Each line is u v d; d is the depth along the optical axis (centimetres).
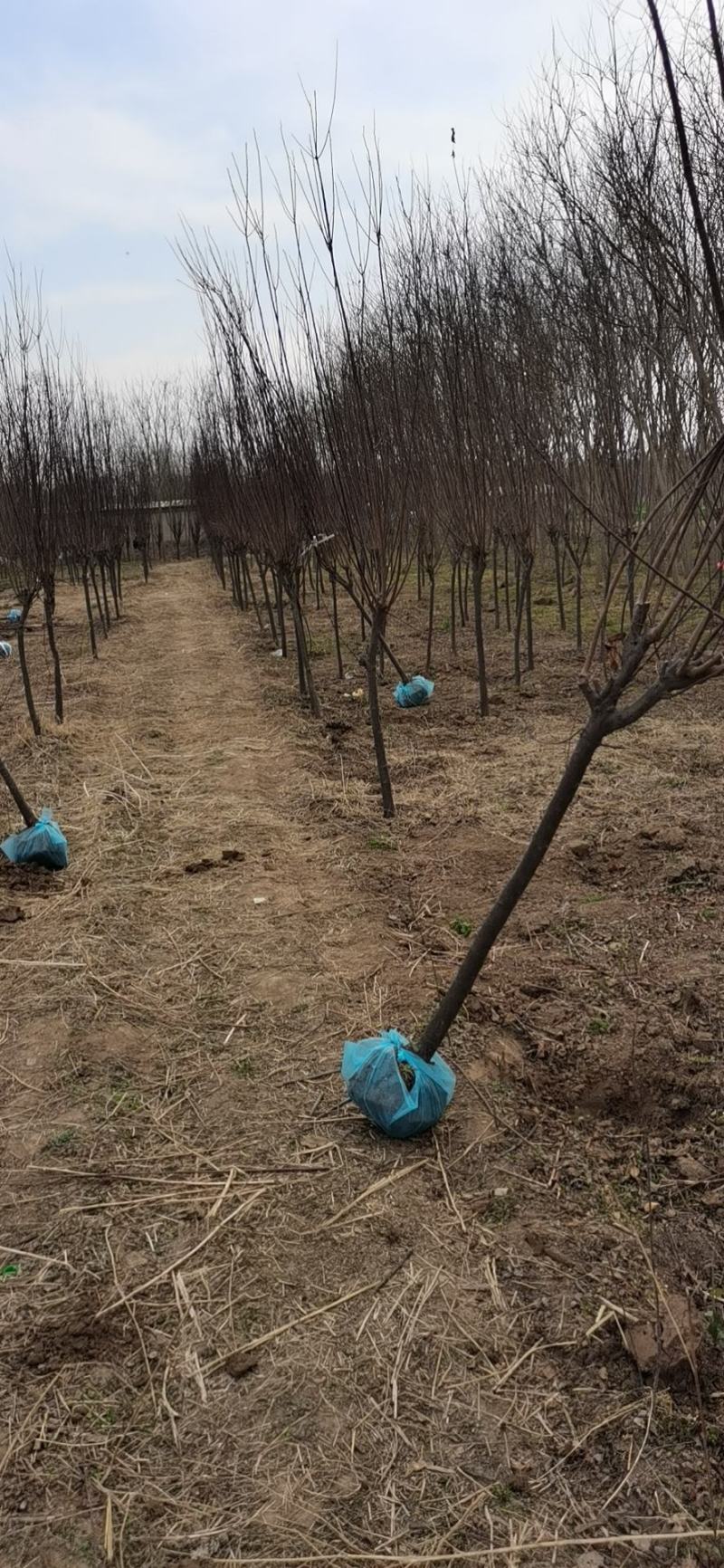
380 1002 362
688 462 473
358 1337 223
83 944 419
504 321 724
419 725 764
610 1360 214
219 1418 206
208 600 1717
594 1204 260
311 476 616
